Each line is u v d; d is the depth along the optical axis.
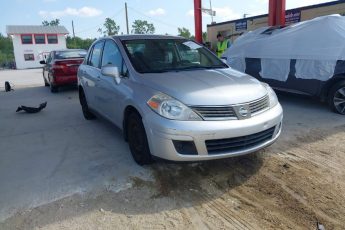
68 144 5.21
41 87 13.67
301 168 3.95
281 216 3.04
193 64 4.72
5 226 3.03
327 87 6.37
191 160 3.42
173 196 3.43
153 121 3.51
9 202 3.43
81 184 3.76
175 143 3.41
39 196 3.53
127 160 4.38
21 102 9.63
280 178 3.73
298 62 6.77
